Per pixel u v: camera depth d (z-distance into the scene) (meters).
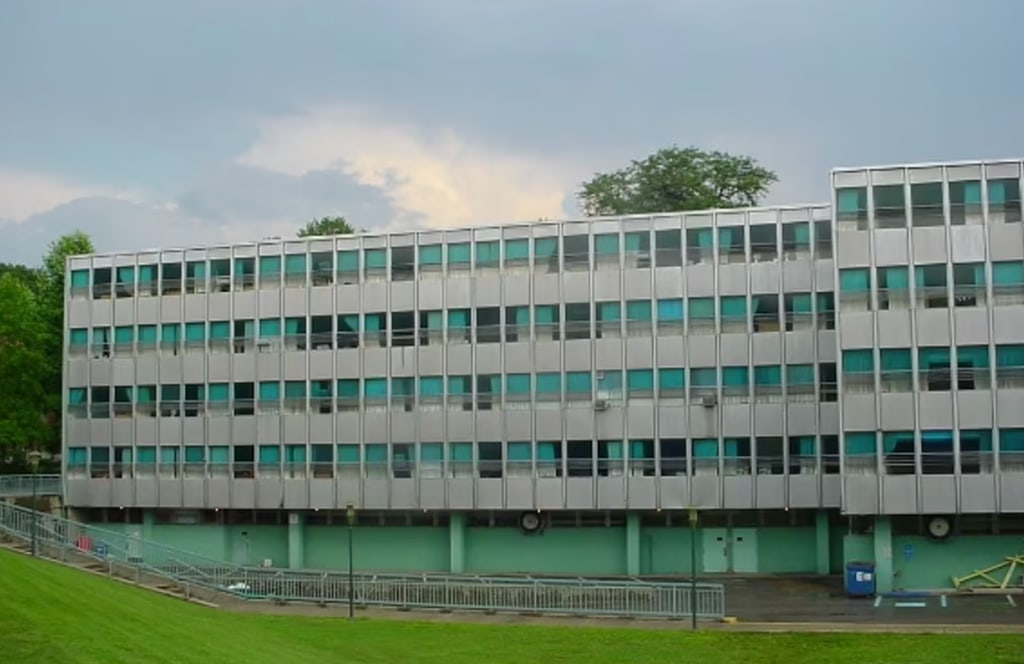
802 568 58.06
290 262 65.06
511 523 61.53
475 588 44.72
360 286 63.53
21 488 70.31
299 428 63.97
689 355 58.28
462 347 61.34
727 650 34.91
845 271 51.28
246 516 66.69
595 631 38.88
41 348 80.25
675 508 57.78
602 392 59.16
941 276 50.47
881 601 47.78
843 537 55.69
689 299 58.53
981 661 32.50
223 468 65.38
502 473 60.06
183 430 66.56
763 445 57.25
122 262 68.94
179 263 67.56
